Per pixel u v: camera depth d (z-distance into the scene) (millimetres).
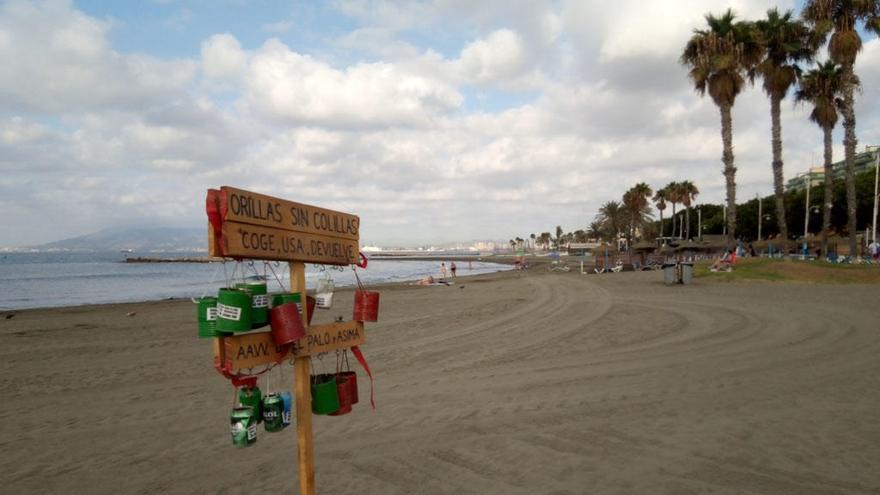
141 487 4633
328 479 4602
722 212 104188
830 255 39969
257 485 4555
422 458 4973
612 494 4074
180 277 62844
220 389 8219
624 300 19672
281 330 2922
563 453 4941
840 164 119062
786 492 4020
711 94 32031
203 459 5234
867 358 8797
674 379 7727
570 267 63125
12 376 9391
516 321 15141
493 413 6309
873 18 28844
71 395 8023
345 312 18516
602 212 79875
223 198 2613
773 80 32375
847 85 30516
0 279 59000
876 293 19719
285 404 3305
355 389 3586
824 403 6289
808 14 30047
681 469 4492
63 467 5156
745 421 5688
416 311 18797
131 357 11164
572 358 9633
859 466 4441
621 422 5793
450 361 9734
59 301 32625
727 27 31219
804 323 12703
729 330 12078
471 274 62438
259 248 2869
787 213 78750
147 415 6875
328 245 3582
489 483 4367
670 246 61094
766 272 27406
